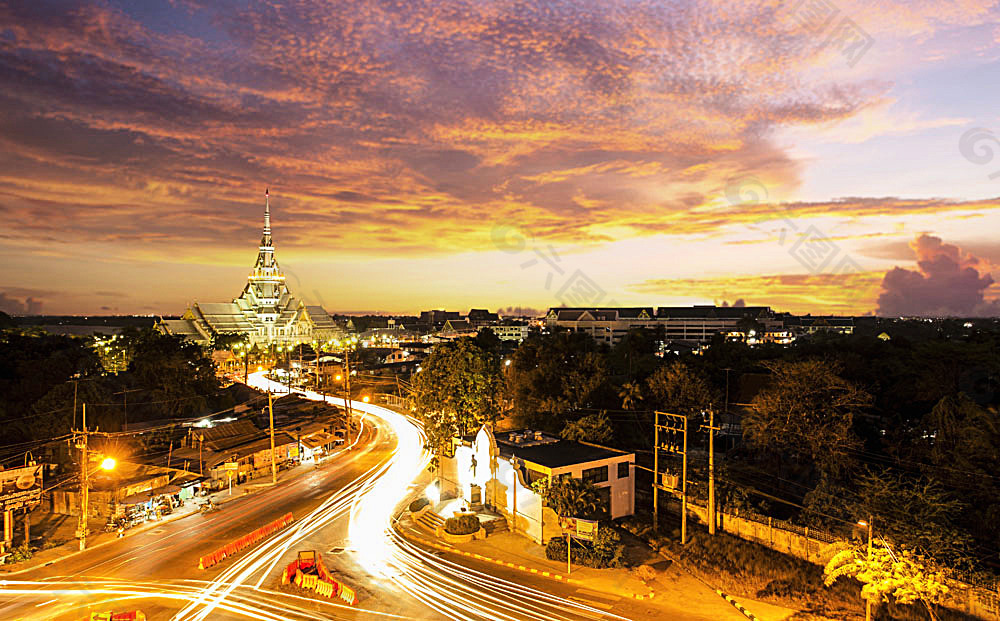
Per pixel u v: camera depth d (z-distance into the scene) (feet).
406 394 373.61
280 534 145.69
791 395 159.74
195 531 147.23
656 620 99.91
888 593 102.47
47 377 238.89
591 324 586.86
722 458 183.42
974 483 127.44
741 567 120.47
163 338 343.46
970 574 99.55
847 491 138.72
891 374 198.90
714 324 567.18
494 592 111.14
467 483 165.68
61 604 105.91
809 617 101.14
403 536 143.54
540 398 232.53
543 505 135.54
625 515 155.12
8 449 181.47
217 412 300.81
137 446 213.66
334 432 273.75
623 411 215.92
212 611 103.14
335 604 106.22
